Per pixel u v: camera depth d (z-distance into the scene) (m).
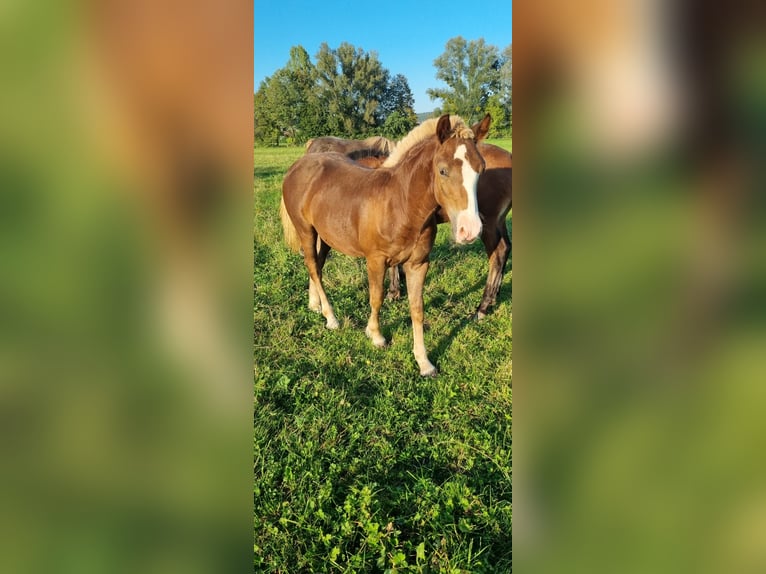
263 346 3.79
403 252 3.45
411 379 3.42
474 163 2.81
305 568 2.02
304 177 4.20
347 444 2.75
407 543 2.09
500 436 2.76
